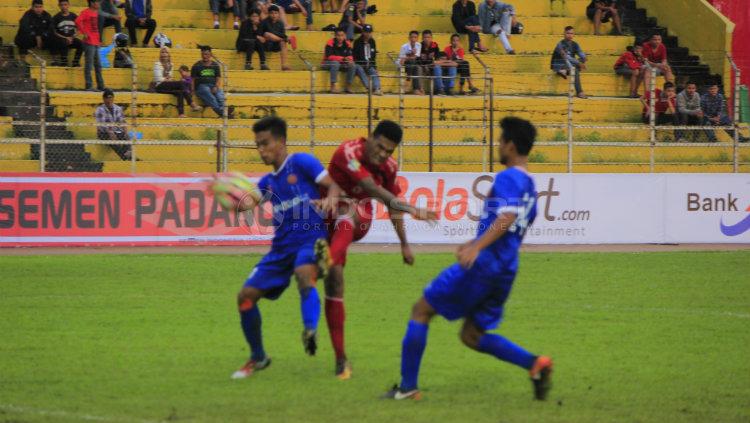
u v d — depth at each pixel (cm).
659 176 7262
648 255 6444
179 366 3067
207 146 8212
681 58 10312
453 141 8656
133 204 6675
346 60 9000
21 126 7862
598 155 8800
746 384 2878
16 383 2811
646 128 8156
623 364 3153
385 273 5459
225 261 5934
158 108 8494
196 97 8612
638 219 7244
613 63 10094
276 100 8712
